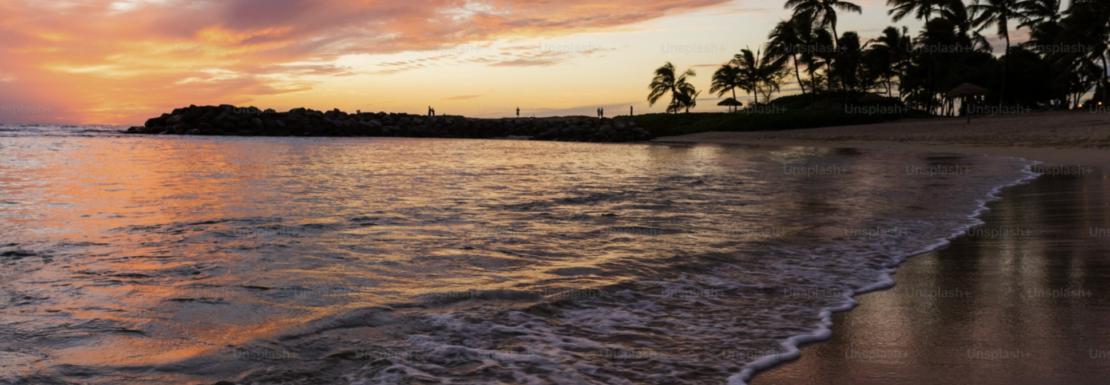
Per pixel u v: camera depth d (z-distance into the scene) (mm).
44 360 2705
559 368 2781
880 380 2625
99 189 10516
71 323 3219
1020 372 2656
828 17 54812
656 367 2812
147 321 3283
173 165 17219
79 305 3557
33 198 9070
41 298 3682
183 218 7098
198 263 4711
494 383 2598
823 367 2797
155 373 2605
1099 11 45406
